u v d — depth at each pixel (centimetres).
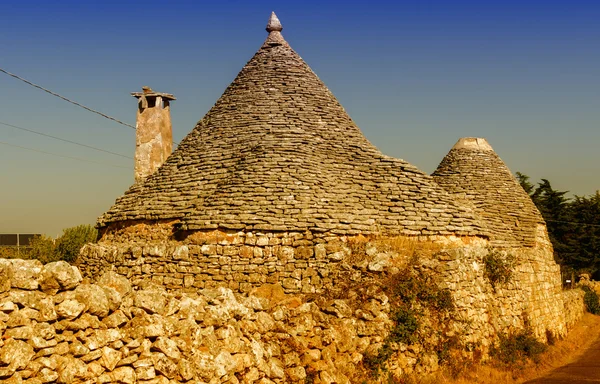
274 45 1884
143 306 725
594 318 2988
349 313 1107
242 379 834
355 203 1473
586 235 5172
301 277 1321
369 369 1091
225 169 1581
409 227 1469
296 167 1503
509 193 2177
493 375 1303
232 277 1330
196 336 779
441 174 2236
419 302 1255
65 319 640
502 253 1575
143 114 2041
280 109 1723
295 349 952
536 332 1738
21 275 618
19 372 588
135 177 2003
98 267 1441
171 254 1354
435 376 1198
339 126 1716
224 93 1856
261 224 1354
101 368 661
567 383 1301
